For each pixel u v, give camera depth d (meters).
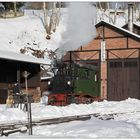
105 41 50.53
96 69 46.16
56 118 23.52
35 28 74.19
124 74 49.47
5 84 40.50
